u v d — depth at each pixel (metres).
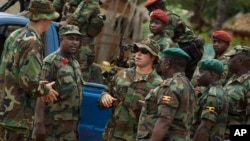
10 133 9.52
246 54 10.78
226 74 11.52
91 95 11.22
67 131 10.60
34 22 9.49
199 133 10.16
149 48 10.12
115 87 10.31
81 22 11.92
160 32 11.35
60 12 12.92
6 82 9.48
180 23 12.23
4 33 10.88
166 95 9.05
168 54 9.21
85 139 11.26
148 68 10.23
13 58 9.41
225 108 10.33
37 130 10.28
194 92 9.27
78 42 10.59
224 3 25.58
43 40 11.09
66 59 10.58
